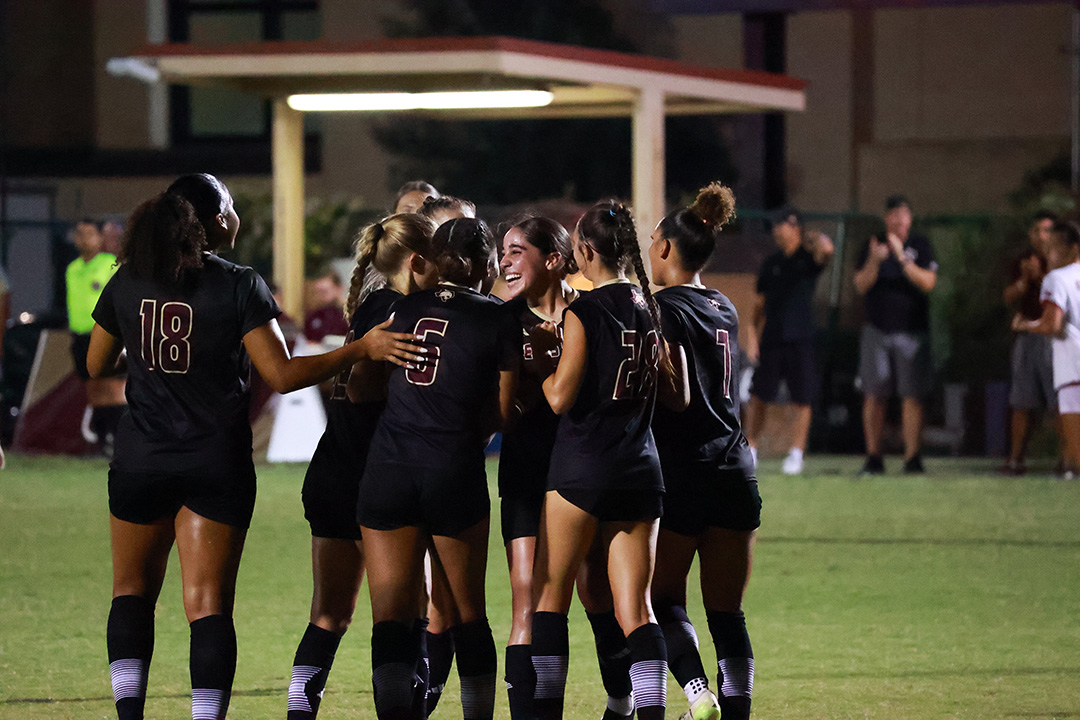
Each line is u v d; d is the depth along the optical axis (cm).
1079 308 4491
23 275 7775
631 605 1795
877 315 5088
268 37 8525
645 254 4959
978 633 2605
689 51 7488
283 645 2520
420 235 1861
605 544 1828
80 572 3219
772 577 3178
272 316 1750
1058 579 3142
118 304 1745
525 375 1892
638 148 4966
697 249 1942
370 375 1856
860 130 7650
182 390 1728
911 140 7606
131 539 1775
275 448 5381
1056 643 2520
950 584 3089
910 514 4141
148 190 8300
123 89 8506
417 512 1762
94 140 8525
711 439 1892
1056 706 2073
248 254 6612
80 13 8512
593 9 7300
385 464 1761
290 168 5438
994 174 7475
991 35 7519
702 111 5538
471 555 1795
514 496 1931
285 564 3344
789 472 5191
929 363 5116
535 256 1912
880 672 2300
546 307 1936
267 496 4469
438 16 7381
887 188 7612
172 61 4784
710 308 1908
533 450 1920
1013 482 4878
